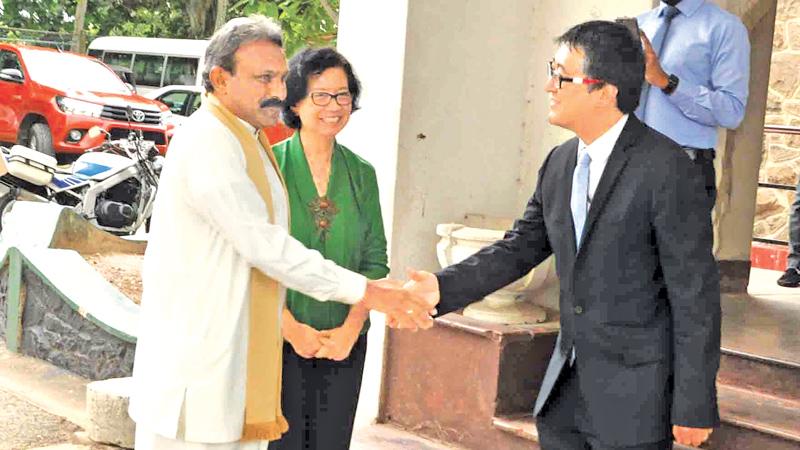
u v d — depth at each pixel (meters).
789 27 10.08
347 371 3.38
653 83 4.19
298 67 3.25
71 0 25.69
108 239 6.96
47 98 13.69
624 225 2.92
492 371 4.70
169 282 2.67
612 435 2.98
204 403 2.64
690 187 2.88
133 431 4.78
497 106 5.50
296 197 3.31
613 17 5.22
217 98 2.75
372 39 5.27
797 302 6.61
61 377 5.80
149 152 9.43
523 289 4.88
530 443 4.54
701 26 4.38
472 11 5.34
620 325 2.97
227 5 19.66
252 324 2.73
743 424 4.02
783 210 10.15
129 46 19.67
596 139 3.01
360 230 3.39
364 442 4.88
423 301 3.19
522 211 5.63
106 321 5.62
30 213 6.90
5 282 6.34
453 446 4.87
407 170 5.20
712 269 2.88
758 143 6.86
